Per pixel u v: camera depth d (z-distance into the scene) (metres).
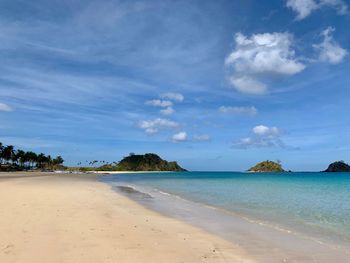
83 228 13.55
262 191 40.75
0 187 34.84
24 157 173.62
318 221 17.59
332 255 10.90
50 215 16.25
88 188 40.81
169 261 9.68
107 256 9.76
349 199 30.33
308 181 81.00
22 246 10.27
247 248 11.65
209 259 10.09
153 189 44.34
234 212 20.89
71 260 9.19
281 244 12.31
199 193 36.97
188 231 14.43
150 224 15.76
